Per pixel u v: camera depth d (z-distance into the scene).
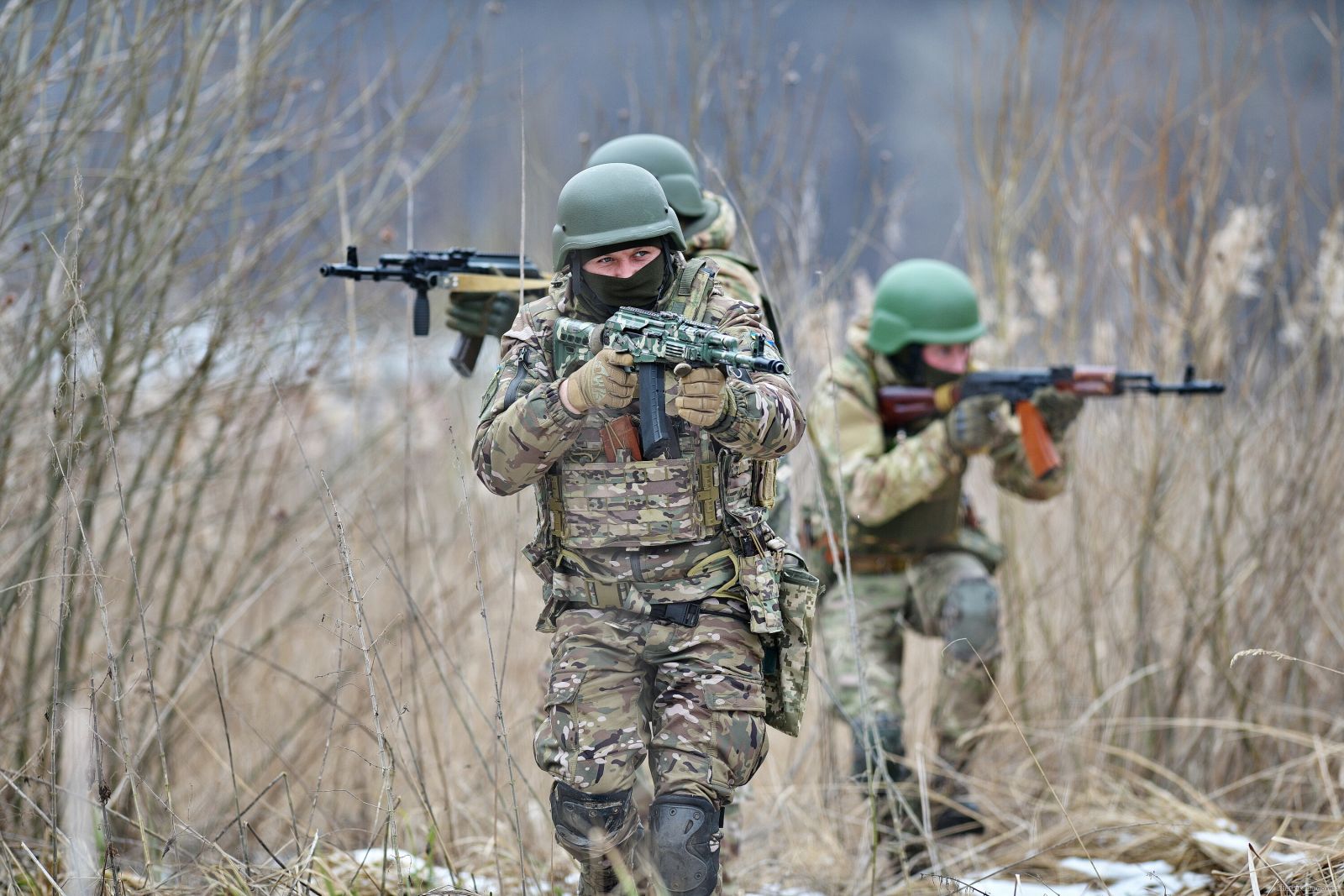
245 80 18.30
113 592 18.08
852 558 17.94
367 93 20.16
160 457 20.62
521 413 10.74
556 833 11.43
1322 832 16.02
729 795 11.16
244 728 19.72
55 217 17.36
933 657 22.11
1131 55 22.20
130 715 17.42
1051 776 19.28
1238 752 19.08
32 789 14.48
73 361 12.99
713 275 11.49
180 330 18.06
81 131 17.36
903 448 17.08
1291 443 19.81
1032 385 17.81
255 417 19.58
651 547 11.33
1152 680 19.69
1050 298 19.91
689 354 10.28
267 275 19.00
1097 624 20.47
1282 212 20.56
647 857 11.26
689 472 11.20
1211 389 17.88
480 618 20.95
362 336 21.75
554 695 11.32
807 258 20.34
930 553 18.05
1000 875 15.91
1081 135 21.64
